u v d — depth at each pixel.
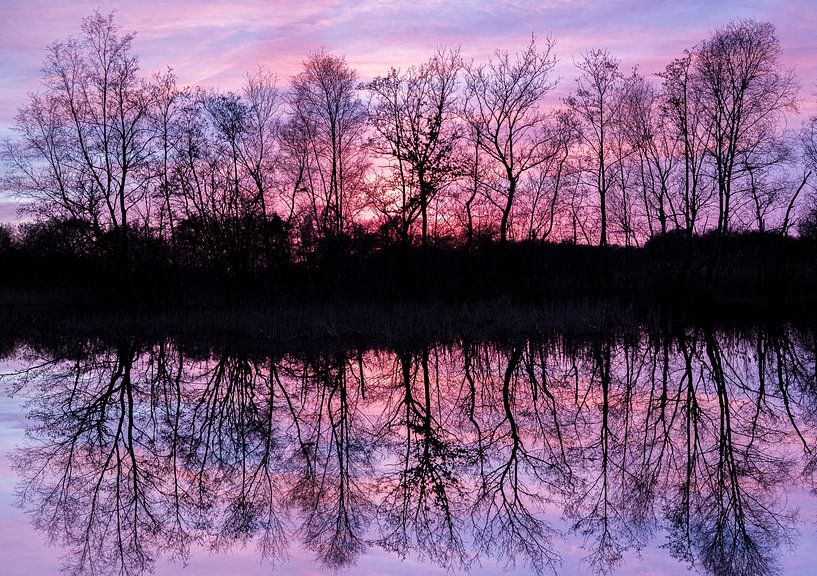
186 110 31.02
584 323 25.77
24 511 9.10
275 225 30.31
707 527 8.41
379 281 30.39
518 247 32.41
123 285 30.88
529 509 9.09
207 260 31.22
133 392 16.91
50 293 33.50
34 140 28.61
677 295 32.81
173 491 9.90
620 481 10.16
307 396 16.25
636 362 20.45
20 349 23.75
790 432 12.84
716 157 32.06
